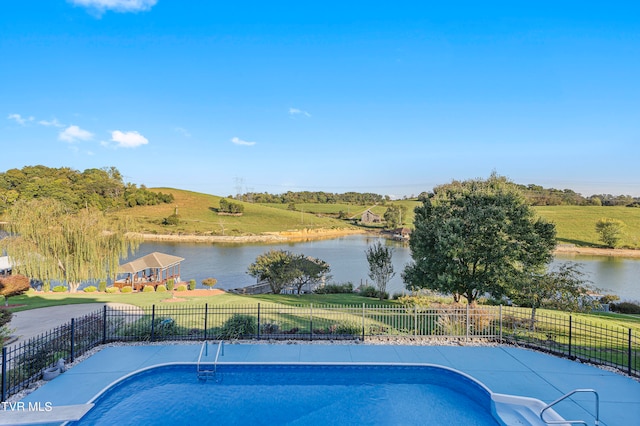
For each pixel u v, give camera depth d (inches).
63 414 356.2
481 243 744.3
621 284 1838.1
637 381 439.2
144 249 3011.8
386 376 478.9
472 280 758.5
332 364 486.9
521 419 366.0
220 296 1179.3
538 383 434.6
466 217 771.4
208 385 447.2
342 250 3102.9
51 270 1339.8
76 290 1412.4
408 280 892.0
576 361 502.6
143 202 5167.3
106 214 1584.6
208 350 531.8
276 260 1311.5
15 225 1312.7
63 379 433.7
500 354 529.0
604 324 747.4
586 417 356.8
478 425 371.2
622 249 3075.8
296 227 4783.5
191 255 2709.2
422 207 889.5
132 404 401.4
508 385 429.4
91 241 1368.1
